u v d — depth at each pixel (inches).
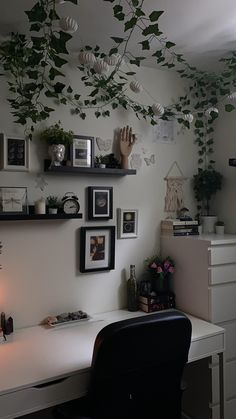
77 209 83.5
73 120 85.9
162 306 91.7
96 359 52.2
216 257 83.7
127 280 95.2
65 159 83.6
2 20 69.2
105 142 90.5
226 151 101.3
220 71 99.2
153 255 99.5
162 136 100.3
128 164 93.7
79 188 87.3
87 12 67.0
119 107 92.7
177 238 93.7
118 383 54.3
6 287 78.5
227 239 85.9
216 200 105.5
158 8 65.4
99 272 90.9
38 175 81.5
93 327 80.6
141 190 97.2
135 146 95.8
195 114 105.0
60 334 76.5
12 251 79.0
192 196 106.1
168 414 60.6
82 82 87.0
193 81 104.6
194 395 85.9
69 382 60.2
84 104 87.3
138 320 53.0
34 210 78.7
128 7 65.4
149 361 55.4
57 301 84.7
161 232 100.3
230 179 100.1
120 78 91.7
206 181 101.2
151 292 94.0
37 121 80.7
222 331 77.5
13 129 78.2
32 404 56.8
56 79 83.3
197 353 74.0
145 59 90.9
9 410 54.7
